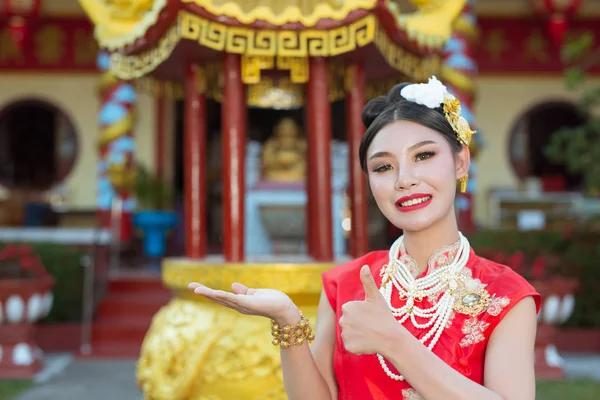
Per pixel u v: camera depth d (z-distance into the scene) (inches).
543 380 241.4
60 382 240.5
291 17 110.3
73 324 305.3
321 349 67.8
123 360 281.1
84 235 341.7
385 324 54.4
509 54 507.5
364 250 124.6
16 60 489.7
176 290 120.5
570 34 504.1
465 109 371.2
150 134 487.5
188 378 104.6
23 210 475.5
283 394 102.7
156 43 119.1
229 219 115.2
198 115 125.0
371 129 65.0
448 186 62.7
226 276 108.3
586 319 315.9
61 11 485.4
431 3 126.2
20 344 255.0
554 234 321.4
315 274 107.5
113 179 402.9
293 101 149.3
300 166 239.8
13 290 248.1
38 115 525.3
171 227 457.7
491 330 58.2
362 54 120.6
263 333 105.2
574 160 282.7
